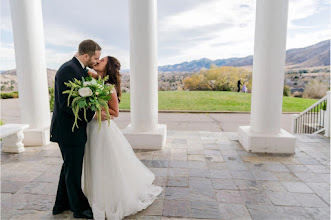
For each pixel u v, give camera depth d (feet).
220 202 8.96
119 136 8.22
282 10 13.73
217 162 13.28
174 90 68.90
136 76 15.43
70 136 7.29
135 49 15.08
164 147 16.10
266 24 13.99
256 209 8.48
